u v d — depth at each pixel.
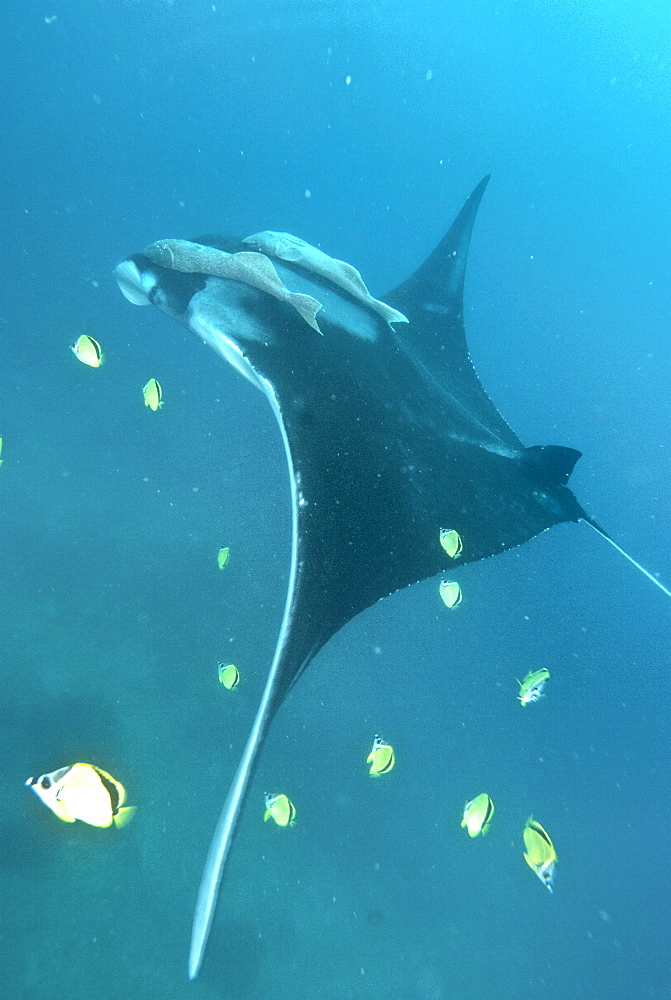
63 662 5.52
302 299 3.29
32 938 3.89
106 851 4.45
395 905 5.31
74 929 4.02
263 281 3.36
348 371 3.36
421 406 3.81
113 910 4.20
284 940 4.71
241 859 5.01
